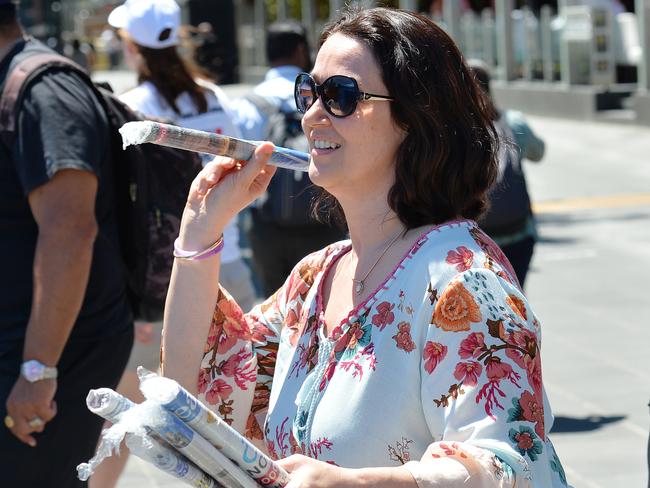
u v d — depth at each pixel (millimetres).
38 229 5270
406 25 3475
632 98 30188
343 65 3455
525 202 8789
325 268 3770
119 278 5605
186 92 7973
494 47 36750
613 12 33531
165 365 3865
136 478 8422
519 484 3076
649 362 10805
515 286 3352
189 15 43344
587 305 13328
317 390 3469
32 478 5348
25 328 5270
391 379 3338
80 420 5453
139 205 5676
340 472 2990
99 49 52875
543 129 31125
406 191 3457
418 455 3324
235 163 3826
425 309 3314
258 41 50438
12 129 5164
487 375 3152
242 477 2936
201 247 3809
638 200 20703
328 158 3508
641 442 8664
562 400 9742
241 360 3920
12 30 5387
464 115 3490
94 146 5238
